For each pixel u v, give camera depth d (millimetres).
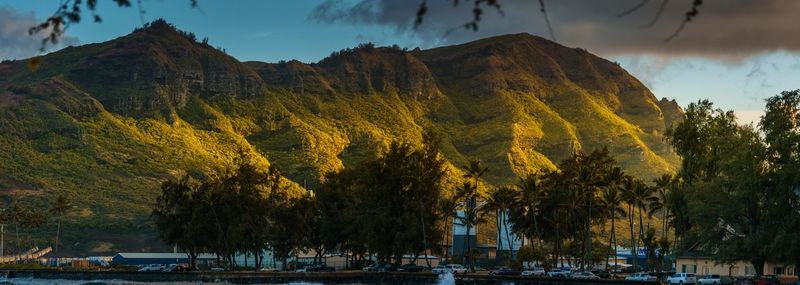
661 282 137000
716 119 149875
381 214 179625
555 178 194625
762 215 121812
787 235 116000
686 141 148250
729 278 133500
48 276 168750
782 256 117438
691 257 163000
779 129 123688
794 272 150750
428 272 165750
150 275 159500
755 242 119750
